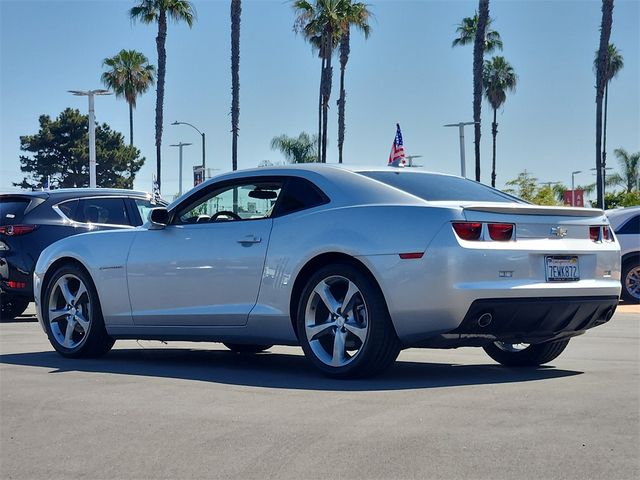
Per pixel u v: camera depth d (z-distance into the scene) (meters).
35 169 70.00
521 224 6.57
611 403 5.67
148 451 4.68
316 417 5.32
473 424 5.07
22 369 7.54
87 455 4.66
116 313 8.10
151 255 7.84
